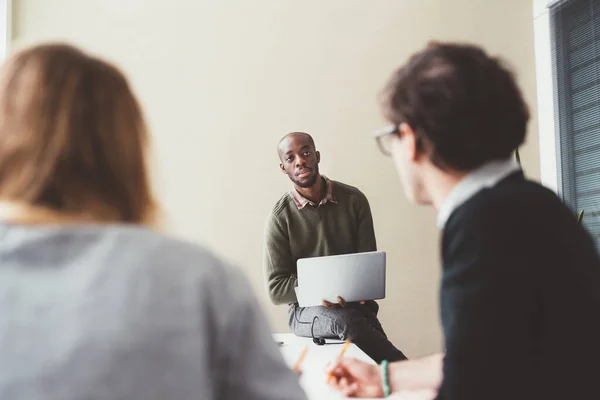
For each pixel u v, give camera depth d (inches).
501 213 33.9
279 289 100.1
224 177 134.6
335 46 138.9
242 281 25.8
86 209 24.6
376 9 140.6
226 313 24.4
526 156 145.7
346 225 107.4
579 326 32.4
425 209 137.9
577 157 134.8
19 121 24.7
